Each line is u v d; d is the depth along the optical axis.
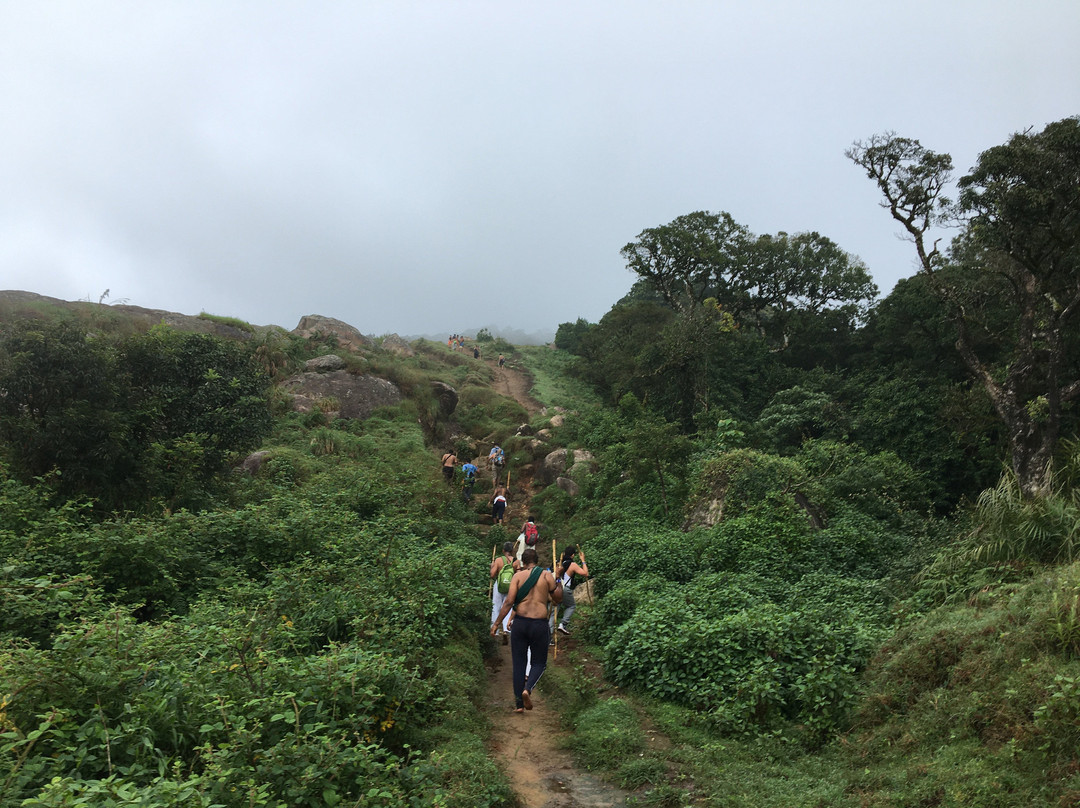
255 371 16.06
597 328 44.66
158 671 4.58
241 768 3.78
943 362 29.70
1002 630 5.68
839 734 5.92
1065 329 19.38
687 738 6.14
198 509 12.59
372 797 3.99
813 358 40.19
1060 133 13.19
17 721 3.76
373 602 7.91
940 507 23.94
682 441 17.75
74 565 8.02
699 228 38.91
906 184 15.80
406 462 22.05
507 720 6.92
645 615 8.52
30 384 11.15
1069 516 7.91
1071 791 3.83
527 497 23.86
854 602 9.34
